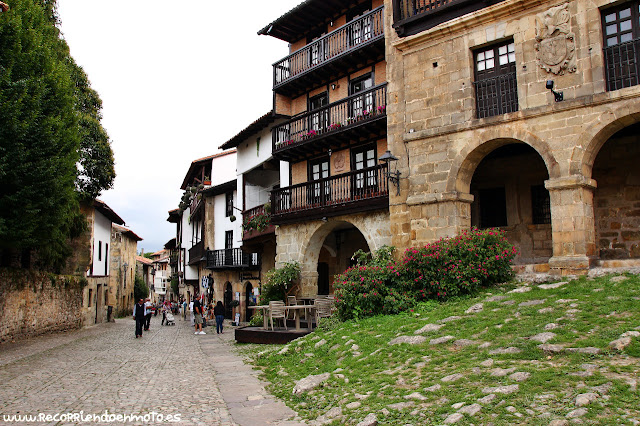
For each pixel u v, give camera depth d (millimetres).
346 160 19344
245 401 7859
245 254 28891
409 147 15016
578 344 6887
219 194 33938
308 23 21562
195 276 43719
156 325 31469
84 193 25719
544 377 6027
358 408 6438
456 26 14125
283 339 15164
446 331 9125
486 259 12109
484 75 14023
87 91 25734
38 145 15070
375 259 15164
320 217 18672
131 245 52625
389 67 15984
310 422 6477
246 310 29641
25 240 15438
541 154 12430
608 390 5395
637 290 8930
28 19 16328
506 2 13055
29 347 16438
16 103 14039
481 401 5676
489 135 13344
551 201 12172
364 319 12227
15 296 18172
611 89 11836
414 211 14656
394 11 15688
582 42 12055
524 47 12945
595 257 11859
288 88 21828
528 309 9172
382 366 8164
